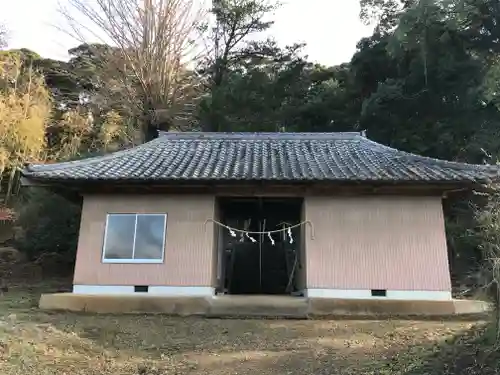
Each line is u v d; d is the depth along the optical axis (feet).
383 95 67.82
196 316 33.14
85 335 27.66
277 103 87.15
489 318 24.27
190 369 22.91
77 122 92.53
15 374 20.58
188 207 37.04
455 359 20.92
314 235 35.81
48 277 54.75
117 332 28.66
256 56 98.89
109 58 84.74
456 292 43.86
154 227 36.76
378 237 35.55
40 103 90.27
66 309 33.91
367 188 35.81
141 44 80.74
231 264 50.90
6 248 62.59
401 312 32.76
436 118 66.90
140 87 82.38
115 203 37.40
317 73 97.14
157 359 24.41
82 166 38.34
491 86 59.82
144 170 37.01
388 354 23.71
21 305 37.04
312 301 33.24
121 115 91.04
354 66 83.05
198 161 40.14
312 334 28.50
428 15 64.28
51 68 104.99
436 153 64.39
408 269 34.76
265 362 23.70
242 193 37.09
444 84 64.90
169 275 35.42
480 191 34.60
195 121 85.97
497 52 64.75
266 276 50.83
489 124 61.93
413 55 69.87
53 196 59.06
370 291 34.42
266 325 30.66
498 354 20.04
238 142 46.83
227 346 26.55
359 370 21.68
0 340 23.95
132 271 35.70
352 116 82.53
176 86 83.35
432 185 34.35
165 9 81.66
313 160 40.06
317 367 22.58
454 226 50.60
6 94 87.40
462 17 62.44
